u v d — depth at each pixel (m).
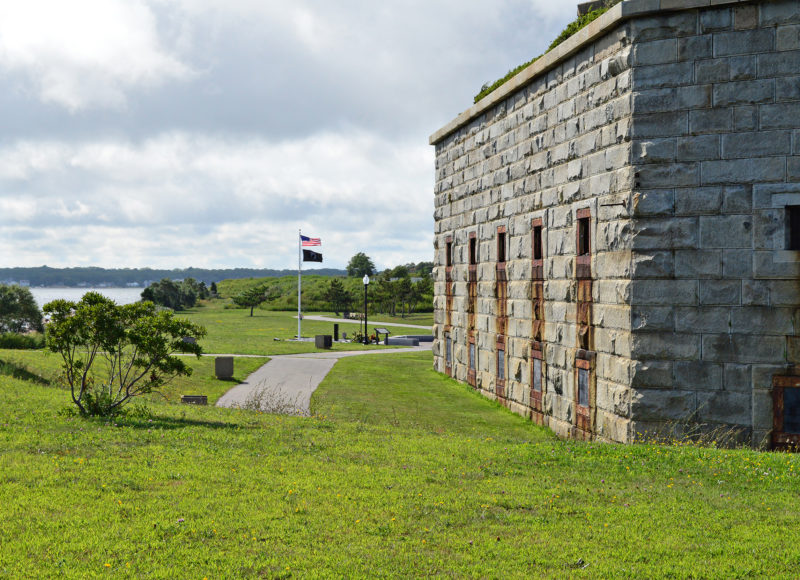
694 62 16.83
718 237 16.70
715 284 16.73
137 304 17.56
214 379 30.91
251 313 101.81
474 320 29.75
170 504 9.95
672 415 17.05
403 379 33.31
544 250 22.41
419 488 11.29
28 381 23.00
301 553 8.36
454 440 15.77
